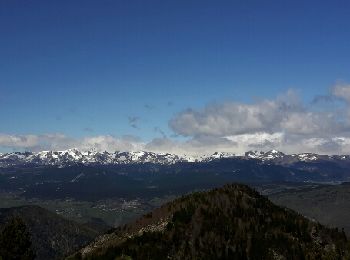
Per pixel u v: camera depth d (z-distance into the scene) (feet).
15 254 564.71
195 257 608.60
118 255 608.19
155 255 602.85
